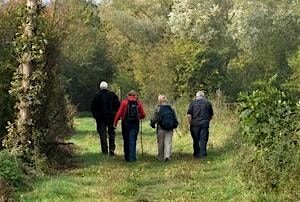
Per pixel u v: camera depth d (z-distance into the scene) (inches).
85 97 2166.6
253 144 475.5
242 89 1855.3
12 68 606.5
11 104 607.8
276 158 414.9
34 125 588.7
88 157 722.8
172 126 715.4
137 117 707.4
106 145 759.1
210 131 902.4
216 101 1085.8
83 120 1605.6
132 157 706.8
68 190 474.0
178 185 517.0
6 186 428.5
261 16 1947.6
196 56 1724.9
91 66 2159.2
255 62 1991.9
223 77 1830.7
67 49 741.9
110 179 545.0
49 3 629.9
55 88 628.4
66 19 647.8
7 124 607.8
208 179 542.9
